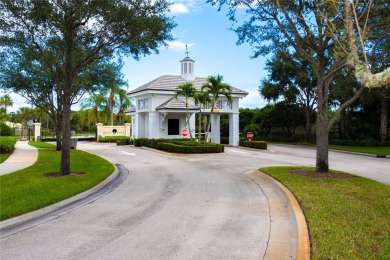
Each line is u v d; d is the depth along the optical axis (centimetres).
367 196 934
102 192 1121
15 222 752
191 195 1060
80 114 6072
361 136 3912
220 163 1978
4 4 1250
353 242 568
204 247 605
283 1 1341
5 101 5806
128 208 897
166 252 582
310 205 823
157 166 1845
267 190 1133
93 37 1395
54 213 849
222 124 4716
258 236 663
